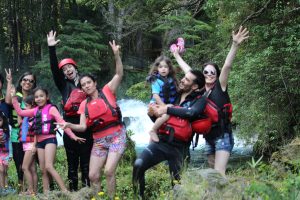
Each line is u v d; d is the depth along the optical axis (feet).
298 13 31.83
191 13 52.34
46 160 18.10
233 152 36.29
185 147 15.65
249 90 32.09
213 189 12.41
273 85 32.19
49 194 16.40
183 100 15.71
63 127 16.38
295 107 32.96
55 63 18.61
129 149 24.73
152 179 19.88
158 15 47.21
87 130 18.56
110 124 16.57
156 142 15.51
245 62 33.47
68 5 89.40
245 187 12.35
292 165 19.97
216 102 15.37
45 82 75.61
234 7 35.76
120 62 16.72
